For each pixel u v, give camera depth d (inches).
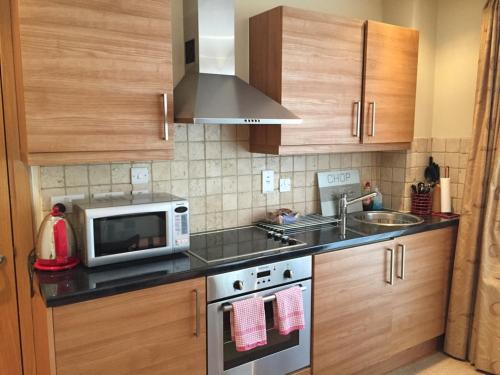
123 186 84.8
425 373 103.7
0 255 76.7
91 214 67.5
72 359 59.9
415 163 117.8
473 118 103.3
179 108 76.4
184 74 90.0
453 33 114.3
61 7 62.1
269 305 80.2
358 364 94.3
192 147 92.1
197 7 83.0
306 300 83.4
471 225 104.2
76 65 64.2
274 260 78.0
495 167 98.7
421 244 103.3
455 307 108.9
